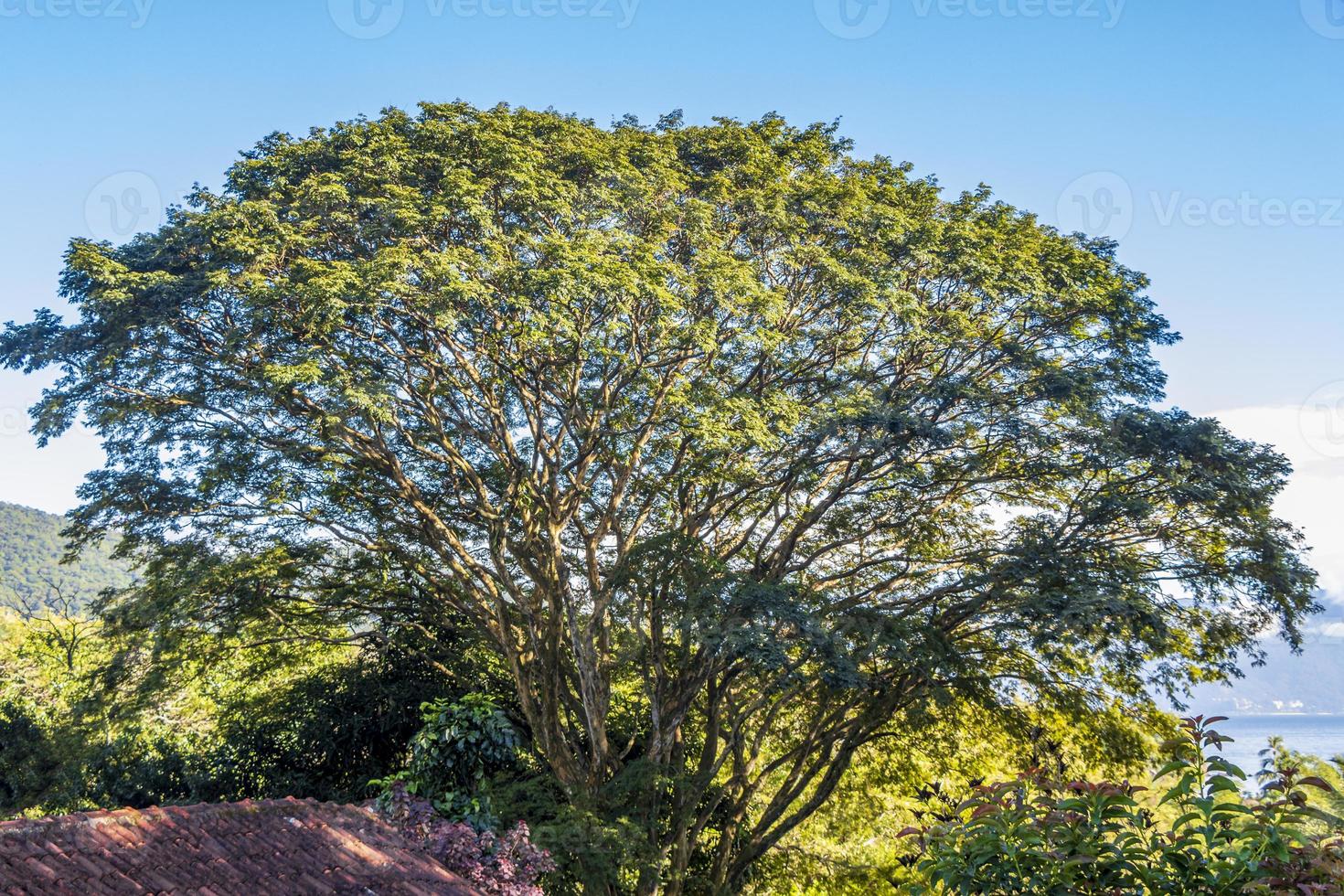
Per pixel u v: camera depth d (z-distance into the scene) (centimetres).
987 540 2523
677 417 1997
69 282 1981
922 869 616
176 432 2170
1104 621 1919
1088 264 2344
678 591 2058
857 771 2734
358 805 1485
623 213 2084
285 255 1997
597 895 1894
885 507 2334
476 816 1579
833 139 2438
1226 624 2238
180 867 1097
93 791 2342
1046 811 593
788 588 2034
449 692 2502
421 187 2047
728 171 2258
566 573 2138
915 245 2169
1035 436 2167
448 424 2273
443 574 2473
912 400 2144
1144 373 2277
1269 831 522
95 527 2269
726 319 2109
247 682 2588
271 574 2395
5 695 2527
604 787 2039
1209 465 2103
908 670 2191
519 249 2005
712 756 2272
